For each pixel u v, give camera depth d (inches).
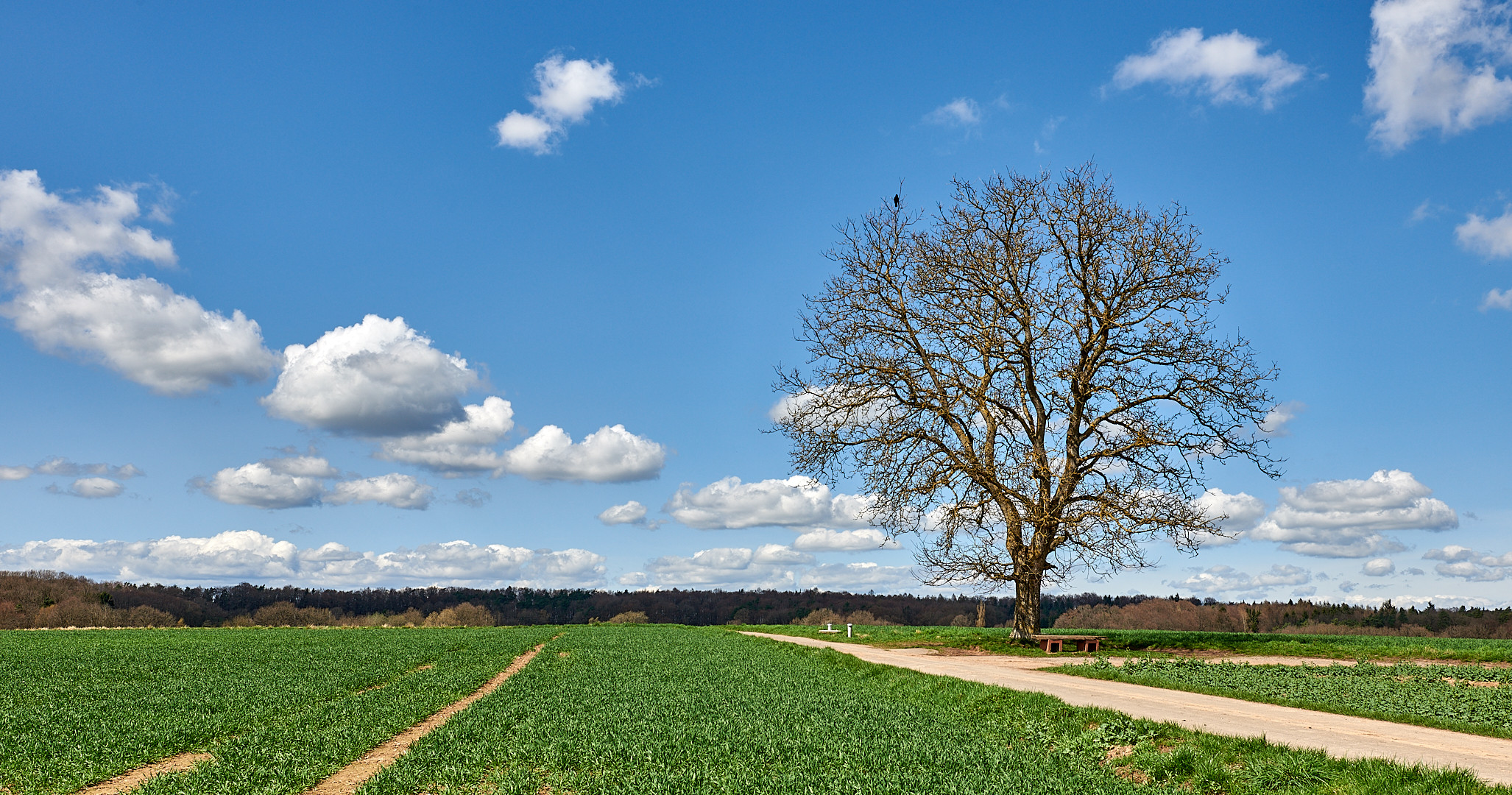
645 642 1686.8
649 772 461.1
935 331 1509.6
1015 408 1498.5
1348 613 3833.7
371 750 570.6
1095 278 1435.8
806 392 1537.9
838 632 2199.8
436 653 1407.5
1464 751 481.4
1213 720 585.6
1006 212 1521.9
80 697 813.2
